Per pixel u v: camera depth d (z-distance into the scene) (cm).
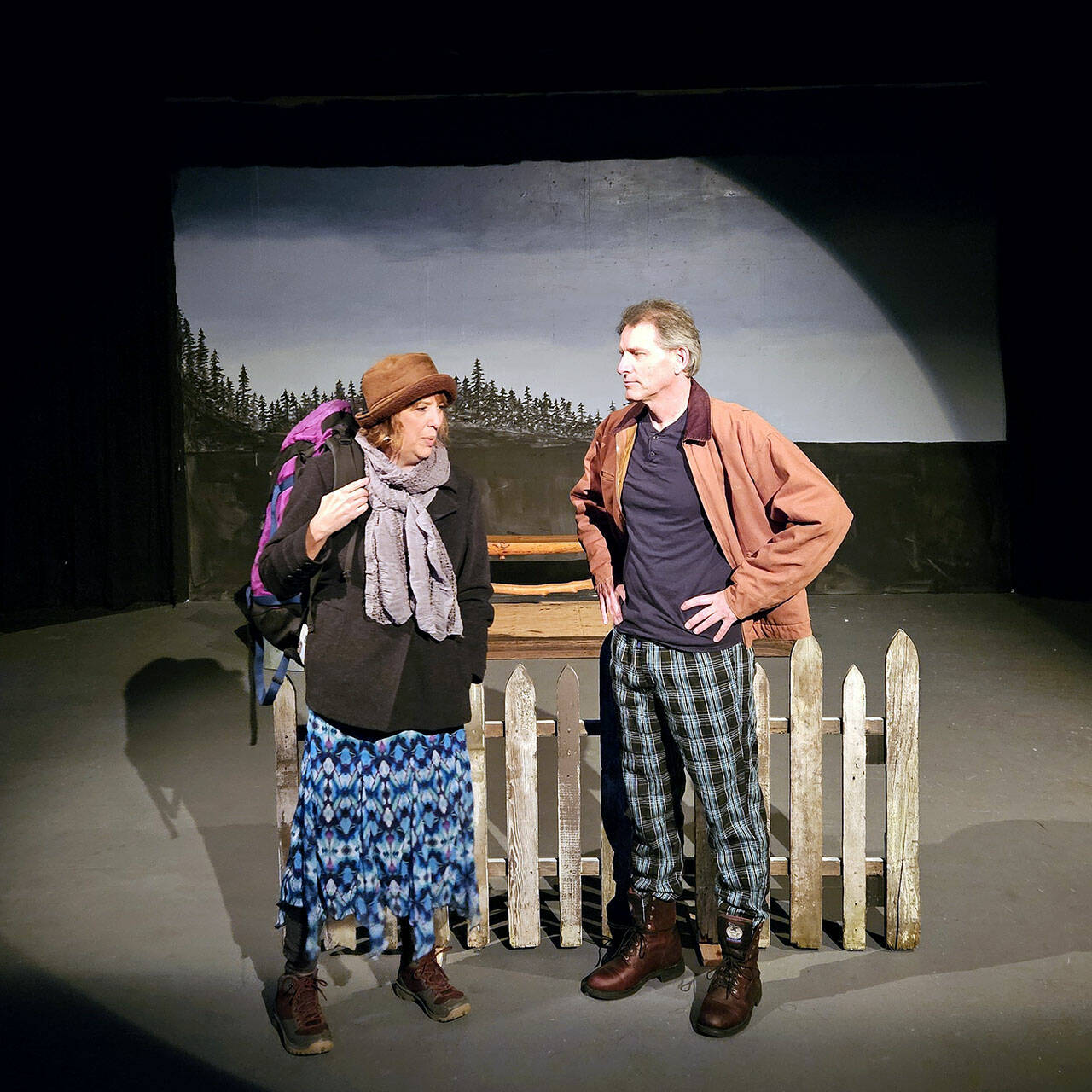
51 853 381
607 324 826
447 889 266
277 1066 258
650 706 277
